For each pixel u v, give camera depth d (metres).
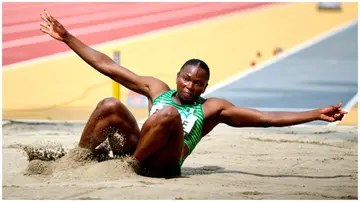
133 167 7.21
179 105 7.44
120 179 7.05
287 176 7.84
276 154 10.01
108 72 7.76
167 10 26.03
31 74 20.08
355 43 23.31
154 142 6.91
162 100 7.47
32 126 13.70
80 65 21.00
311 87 18.86
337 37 23.97
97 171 7.15
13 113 16.17
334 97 17.73
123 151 7.37
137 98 17.86
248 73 20.47
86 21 24.03
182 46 22.30
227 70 20.64
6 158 9.02
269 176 7.80
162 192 6.31
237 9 26.33
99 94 18.52
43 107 17.03
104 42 22.11
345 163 9.12
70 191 6.35
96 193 6.25
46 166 7.41
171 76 19.59
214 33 23.64
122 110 7.15
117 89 13.36
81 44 7.86
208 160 9.27
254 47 22.77
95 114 7.20
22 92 18.56
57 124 14.19
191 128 7.35
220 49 22.31
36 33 23.22
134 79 7.72
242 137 11.98
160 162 7.15
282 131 13.14
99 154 7.50
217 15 25.53
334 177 7.86
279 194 6.49
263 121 7.31
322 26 24.98
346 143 11.47
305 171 8.31
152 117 6.84
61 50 22.12
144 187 6.53
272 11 26.12
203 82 7.32
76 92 18.69
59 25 7.79
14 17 24.36
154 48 21.94
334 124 15.23
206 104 7.50
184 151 7.35
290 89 18.62
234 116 7.42
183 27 24.06
